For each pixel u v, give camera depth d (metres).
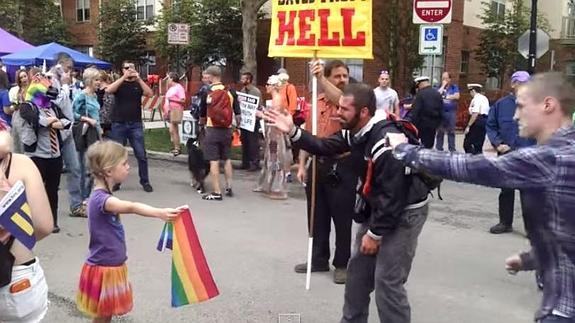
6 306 2.86
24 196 2.70
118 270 3.86
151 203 8.65
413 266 5.96
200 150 9.34
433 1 8.91
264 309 4.84
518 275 5.72
